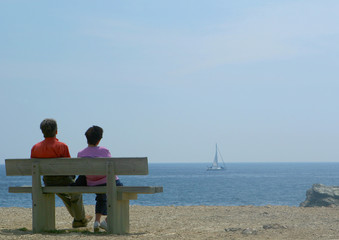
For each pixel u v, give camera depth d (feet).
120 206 24.47
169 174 622.95
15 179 469.98
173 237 23.16
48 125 25.36
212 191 211.41
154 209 41.09
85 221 27.35
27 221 32.09
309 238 22.70
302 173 622.95
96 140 25.75
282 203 131.85
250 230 25.07
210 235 24.21
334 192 58.95
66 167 24.36
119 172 23.75
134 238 22.48
